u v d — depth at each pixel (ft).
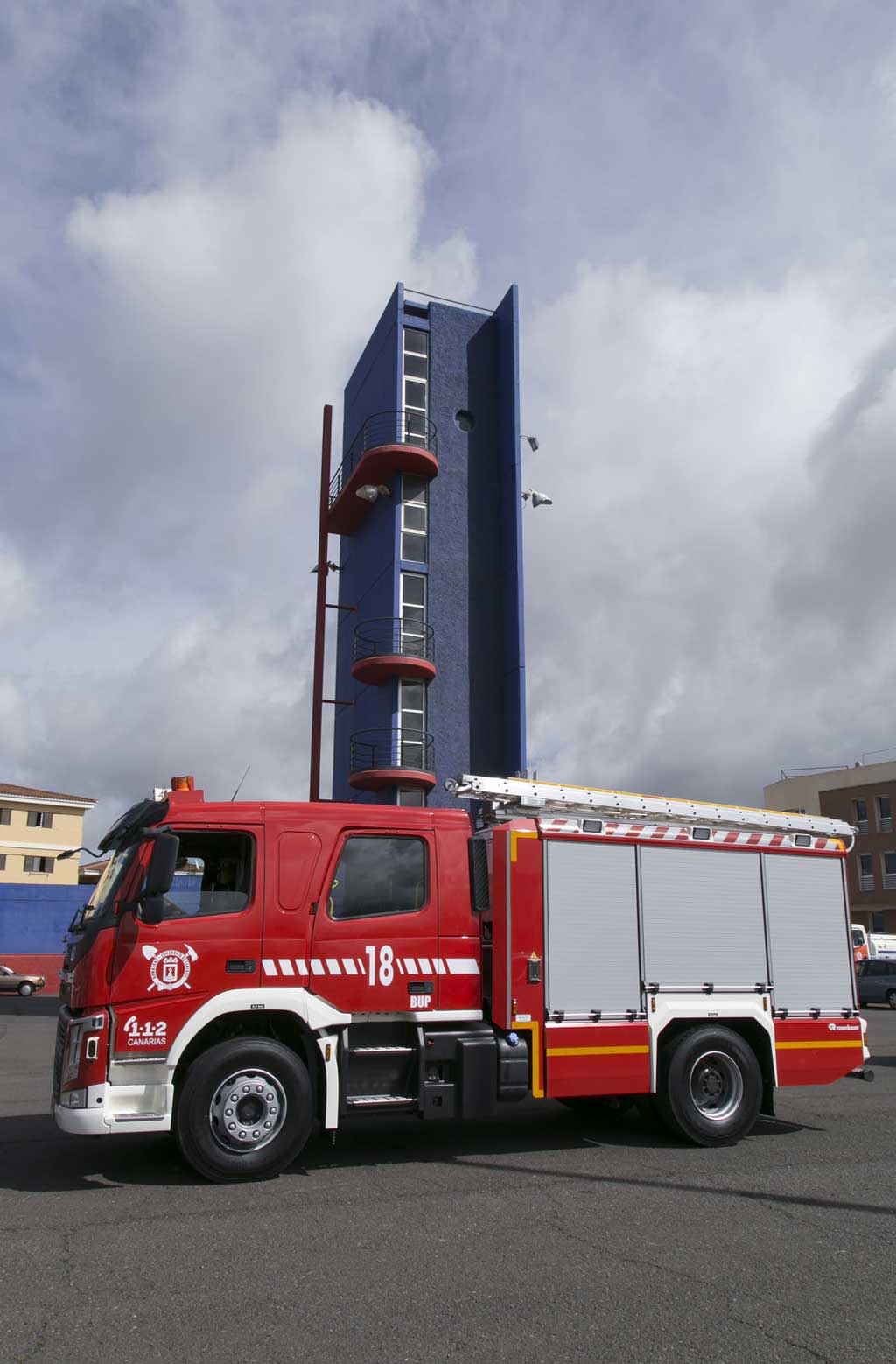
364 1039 24.12
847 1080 41.50
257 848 23.76
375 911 24.47
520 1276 15.66
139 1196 20.67
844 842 30.55
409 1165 23.89
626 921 26.89
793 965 28.86
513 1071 24.76
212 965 22.61
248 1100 22.20
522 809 27.99
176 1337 13.21
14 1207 19.79
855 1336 13.41
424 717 85.81
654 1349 12.92
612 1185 21.75
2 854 202.08
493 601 90.48
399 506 89.04
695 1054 26.78
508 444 92.32
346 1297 14.69
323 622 85.15
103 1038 21.45
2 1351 12.75
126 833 24.80
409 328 93.56
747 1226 18.51
